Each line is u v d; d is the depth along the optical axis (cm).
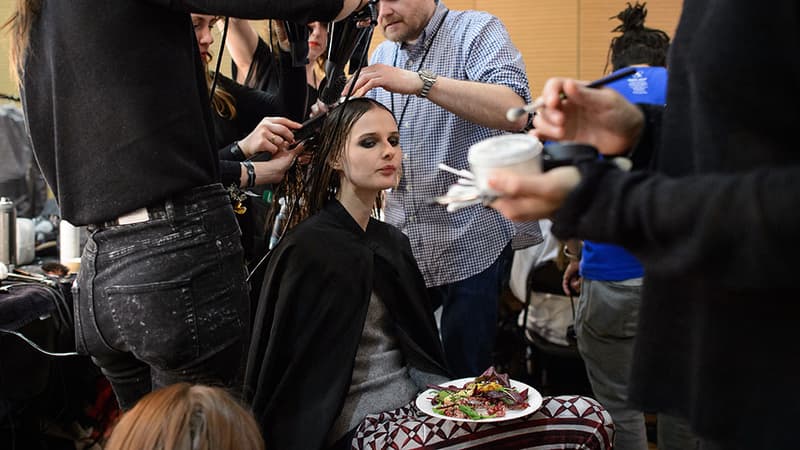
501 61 213
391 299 196
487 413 171
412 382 197
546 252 318
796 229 61
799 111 71
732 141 73
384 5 218
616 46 242
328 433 176
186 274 150
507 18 473
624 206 70
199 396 125
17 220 285
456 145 221
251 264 222
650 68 196
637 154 90
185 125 149
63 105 146
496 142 81
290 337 183
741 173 68
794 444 71
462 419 168
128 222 149
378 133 190
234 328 157
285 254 184
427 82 197
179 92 148
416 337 201
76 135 146
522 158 78
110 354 161
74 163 147
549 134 85
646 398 84
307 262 184
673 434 220
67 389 264
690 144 81
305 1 146
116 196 145
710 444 86
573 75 470
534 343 330
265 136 193
